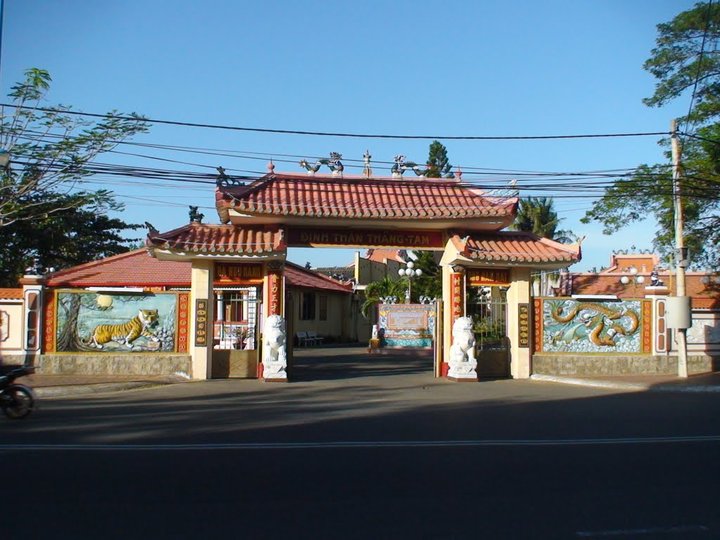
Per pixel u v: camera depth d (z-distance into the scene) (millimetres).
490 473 8930
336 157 22281
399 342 37500
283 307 20859
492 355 22484
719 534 6531
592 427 12859
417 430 12375
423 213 20812
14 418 13320
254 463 9422
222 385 19625
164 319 21312
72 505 7285
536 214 50625
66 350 21109
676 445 10992
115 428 12328
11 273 34375
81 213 36688
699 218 26922
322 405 15734
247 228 21312
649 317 23484
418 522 6789
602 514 7121
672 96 26016
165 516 6922
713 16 24359
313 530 6520
